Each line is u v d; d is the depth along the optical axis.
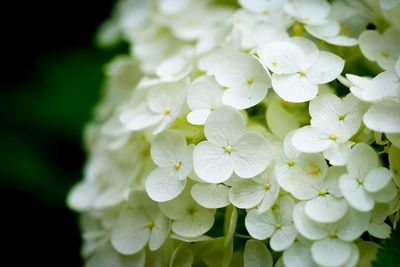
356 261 0.34
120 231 0.38
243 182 0.35
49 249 0.52
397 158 0.35
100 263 0.39
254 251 0.35
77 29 0.57
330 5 0.40
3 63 0.55
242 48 0.39
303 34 0.39
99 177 0.43
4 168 0.51
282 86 0.36
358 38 0.39
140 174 0.40
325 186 0.35
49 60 0.54
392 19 0.38
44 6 0.56
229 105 0.36
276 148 0.36
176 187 0.36
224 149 0.36
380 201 0.34
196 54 0.40
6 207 0.51
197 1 0.47
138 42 0.48
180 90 0.38
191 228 0.36
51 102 0.53
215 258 0.36
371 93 0.35
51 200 0.51
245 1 0.41
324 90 0.37
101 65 0.54
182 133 0.37
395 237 0.35
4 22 0.56
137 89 0.40
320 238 0.34
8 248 0.52
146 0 0.50
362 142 0.35
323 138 0.35
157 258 0.37
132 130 0.38
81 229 0.46
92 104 0.53
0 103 0.53
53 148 0.52
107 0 0.57
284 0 0.40
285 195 0.35
